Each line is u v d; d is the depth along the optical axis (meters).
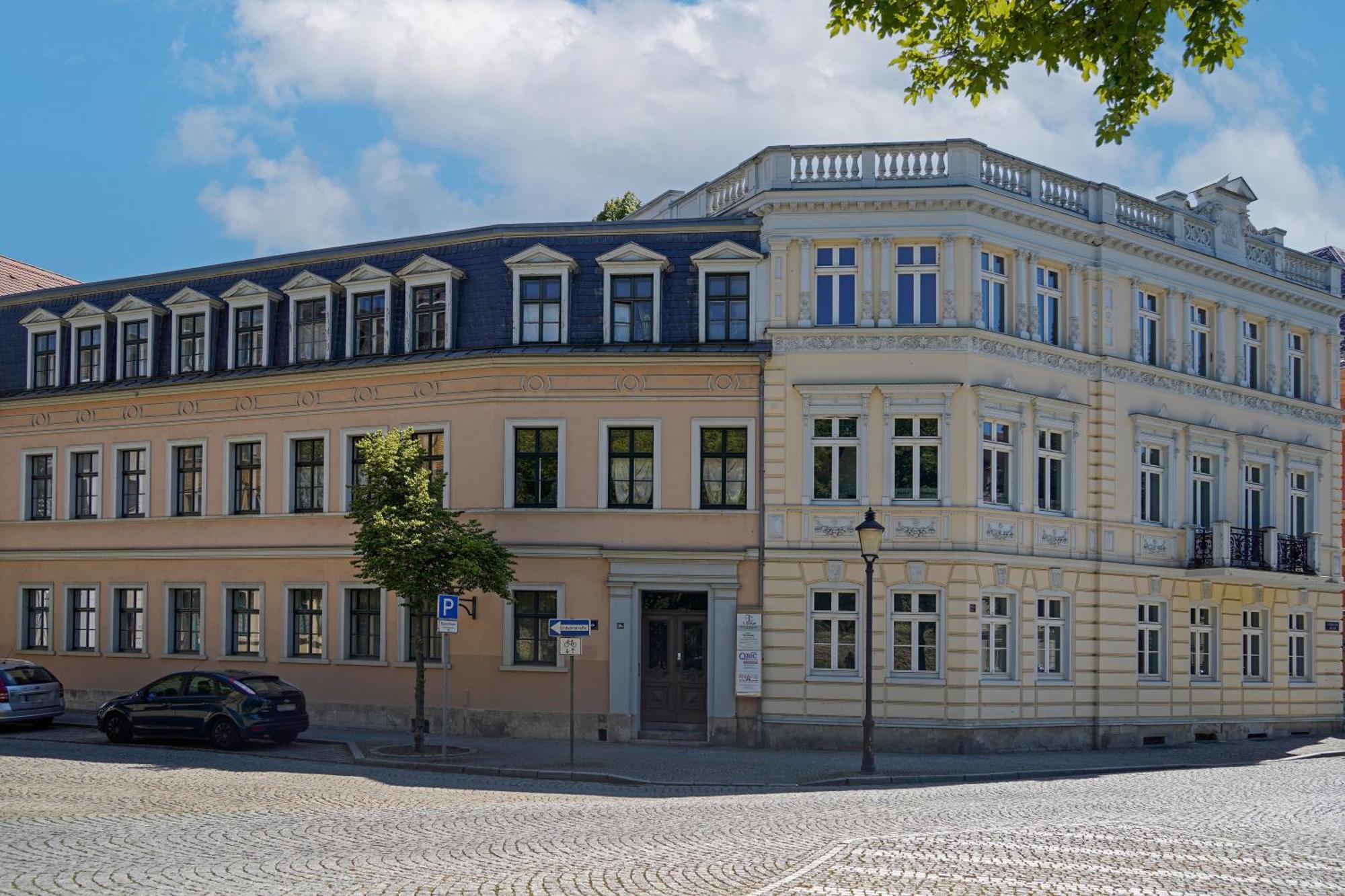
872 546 24.17
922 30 13.80
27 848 14.07
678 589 29.58
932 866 12.87
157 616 34.69
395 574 25.41
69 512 36.25
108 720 27.45
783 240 29.97
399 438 26.61
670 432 30.03
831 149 30.05
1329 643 38.31
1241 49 12.59
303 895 11.53
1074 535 31.59
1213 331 35.84
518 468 30.55
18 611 36.72
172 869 12.84
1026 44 13.11
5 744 27.20
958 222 29.64
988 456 29.97
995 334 29.81
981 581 29.30
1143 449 33.41
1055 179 31.91
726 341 30.27
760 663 29.02
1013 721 29.59
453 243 31.91
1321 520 38.25
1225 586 35.19
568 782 22.55
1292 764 28.28
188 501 34.66
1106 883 12.10
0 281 43.47
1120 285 33.06
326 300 33.03
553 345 30.67
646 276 30.72
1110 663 31.81
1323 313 39.12
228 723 26.14
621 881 12.12
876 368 29.55
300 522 32.72
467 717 30.22
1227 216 36.22
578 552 29.77
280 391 33.31
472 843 14.51
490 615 30.19
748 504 29.64
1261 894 11.73
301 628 32.94
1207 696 34.47
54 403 36.59
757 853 13.69
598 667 29.56
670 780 22.27
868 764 23.66
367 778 22.06
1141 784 22.72
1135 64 12.97
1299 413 38.06
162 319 35.66
